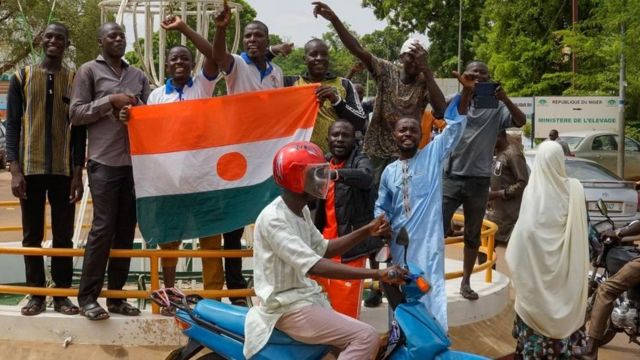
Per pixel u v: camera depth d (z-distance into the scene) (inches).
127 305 229.6
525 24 1115.3
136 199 219.3
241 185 223.0
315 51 236.5
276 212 156.2
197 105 219.8
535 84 1095.0
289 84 254.8
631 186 451.2
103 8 295.1
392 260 211.0
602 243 253.1
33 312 225.0
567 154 588.1
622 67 757.9
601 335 231.1
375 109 233.0
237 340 163.3
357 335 153.9
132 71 227.3
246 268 303.4
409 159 209.3
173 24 214.7
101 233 217.2
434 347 162.4
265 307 158.6
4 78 1325.0
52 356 214.7
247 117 221.8
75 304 244.4
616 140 764.0
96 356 215.5
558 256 200.5
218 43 213.0
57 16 1064.8
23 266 321.7
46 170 221.5
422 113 232.5
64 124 225.1
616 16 775.1
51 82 222.5
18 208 641.6
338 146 208.8
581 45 909.2
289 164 154.2
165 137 218.8
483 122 248.1
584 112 836.0
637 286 234.7
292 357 158.7
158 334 221.1
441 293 200.8
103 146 218.5
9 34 1079.6
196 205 222.8
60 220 231.0
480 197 252.2
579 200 203.2
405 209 206.1
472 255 259.3
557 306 200.2
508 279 296.2
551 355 204.7
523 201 206.8
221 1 280.4
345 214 205.8
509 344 249.8
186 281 283.9
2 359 212.1
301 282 158.4
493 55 1144.8
